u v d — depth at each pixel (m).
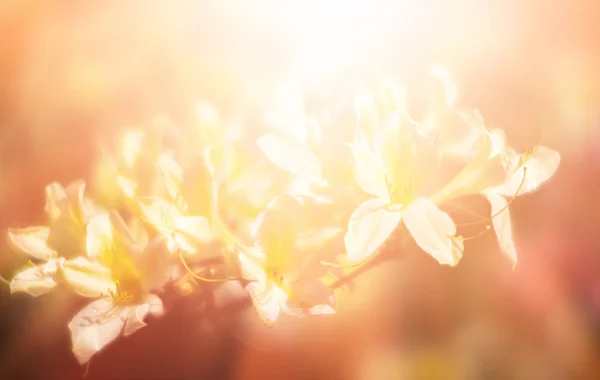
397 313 0.57
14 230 0.46
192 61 0.68
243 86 0.67
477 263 0.61
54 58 0.70
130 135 0.46
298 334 0.52
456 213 0.45
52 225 0.45
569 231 0.64
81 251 0.45
